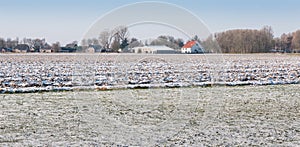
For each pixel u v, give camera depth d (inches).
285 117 317.4
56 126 278.2
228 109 351.9
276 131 266.5
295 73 729.0
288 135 254.5
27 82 554.6
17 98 410.0
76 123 287.4
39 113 326.0
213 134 258.7
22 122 290.7
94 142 235.8
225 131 267.1
